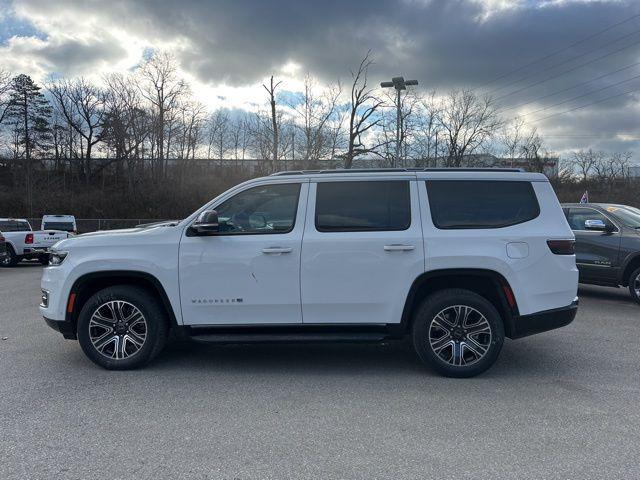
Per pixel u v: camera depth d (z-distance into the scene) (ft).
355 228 16.89
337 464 11.06
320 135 121.19
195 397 15.03
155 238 17.20
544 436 12.41
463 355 16.62
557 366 18.07
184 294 16.93
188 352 19.88
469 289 17.28
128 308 17.39
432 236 16.61
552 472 10.69
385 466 10.96
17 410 13.98
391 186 17.20
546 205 17.08
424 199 17.03
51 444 11.96
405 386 16.01
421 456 11.41
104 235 17.66
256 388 15.83
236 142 178.40
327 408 14.21
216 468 10.89
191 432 12.64
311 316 16.88
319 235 16.81
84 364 18.17
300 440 12.21
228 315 16.99
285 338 16.70
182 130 173.99
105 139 187.01
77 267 17.07
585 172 172.24
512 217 16.92
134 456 11.40
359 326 16.90
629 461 11.16
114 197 147.95
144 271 16.90
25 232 61.41
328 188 17.30
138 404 14.47
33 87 197.88
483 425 13.06
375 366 18.11
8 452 11.57
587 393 15.39
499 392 15.47
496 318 16.43
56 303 17.31
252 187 17.47
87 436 12.39
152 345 17.25
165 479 10.45
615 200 147.74
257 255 16.75
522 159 170.09
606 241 30.07
